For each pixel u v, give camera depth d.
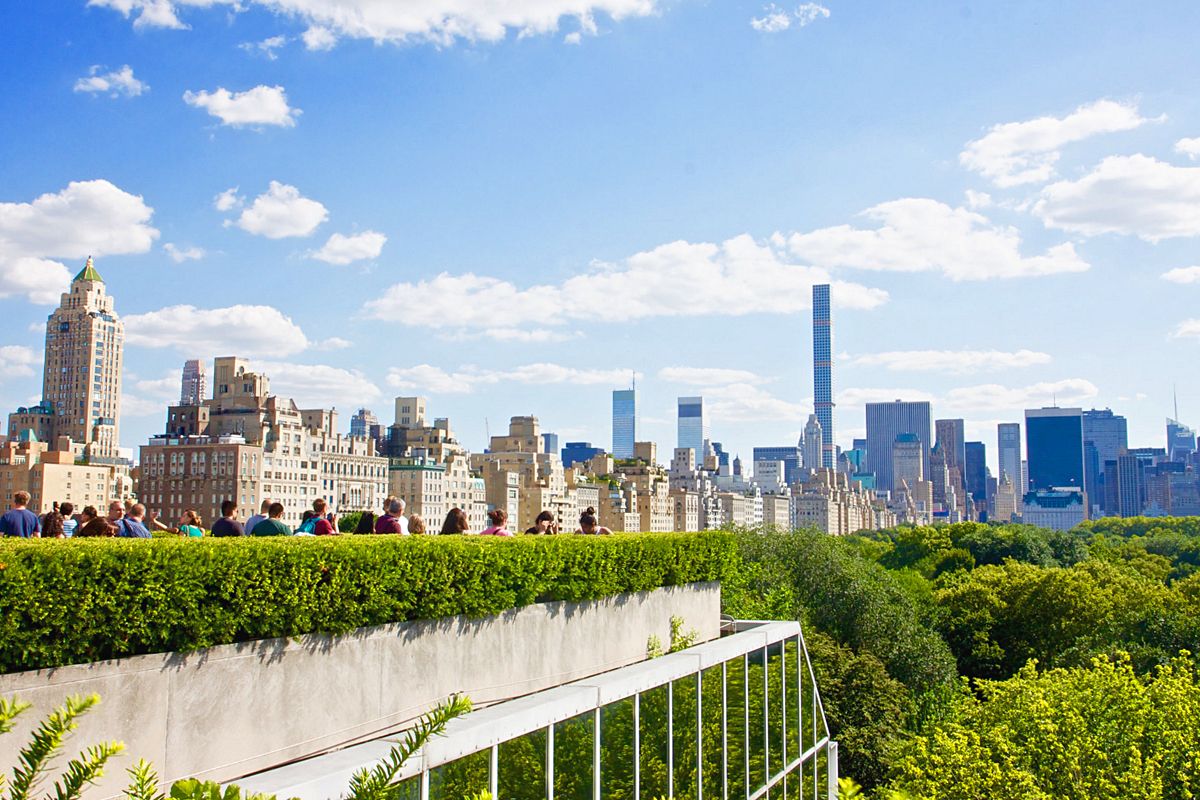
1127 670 44.91
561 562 16.11
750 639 21.09
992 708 45.78
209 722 9.91
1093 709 41.03
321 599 11.12
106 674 8.90
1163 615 72.06
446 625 13.52
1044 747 38.66
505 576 14.59
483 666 14.29
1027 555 127.56
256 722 10.45
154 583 9.17
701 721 18.30
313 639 11.24
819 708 26.31
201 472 174.62
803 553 63.41
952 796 37.34
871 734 49.19
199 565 9.63
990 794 36.50
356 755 10.10
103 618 8.76
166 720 9.45
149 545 9.27
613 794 14.81
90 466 187.25
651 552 19.50
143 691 9.23
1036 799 34.88
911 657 59.69
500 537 14.95
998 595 77.19
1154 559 129.62
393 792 9.91
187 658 9.70
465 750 11.20
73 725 5.76
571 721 13.70
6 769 7.97
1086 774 37.81
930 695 57.09
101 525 16.64
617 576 18.08
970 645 74.12
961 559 131.62
